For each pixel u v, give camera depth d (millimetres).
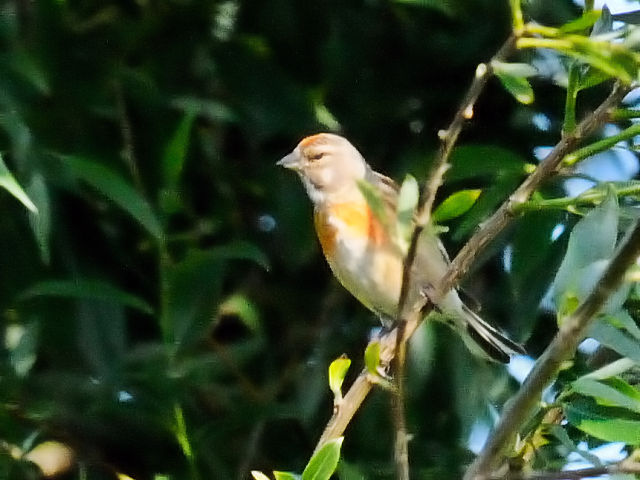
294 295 10016
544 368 6066
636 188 6727
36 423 9133
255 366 9633
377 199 5328
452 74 9961
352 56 9781
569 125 6523
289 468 9445
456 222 9711
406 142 10133
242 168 10016
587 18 5570
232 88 9656
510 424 6211
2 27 9070
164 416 8664
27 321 9188
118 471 9375
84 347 9023
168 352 8445
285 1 9734
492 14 9602
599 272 6129
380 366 7180
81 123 9312
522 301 9383
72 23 9430
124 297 8523
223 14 9672
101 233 9492
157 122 9461
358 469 8875
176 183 8602
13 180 7574
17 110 8766
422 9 9695
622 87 6473
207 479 9047
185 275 8422
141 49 9594
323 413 9672
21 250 9281
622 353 6059
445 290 6848
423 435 9477
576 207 7020
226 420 9008
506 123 9977
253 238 9922
